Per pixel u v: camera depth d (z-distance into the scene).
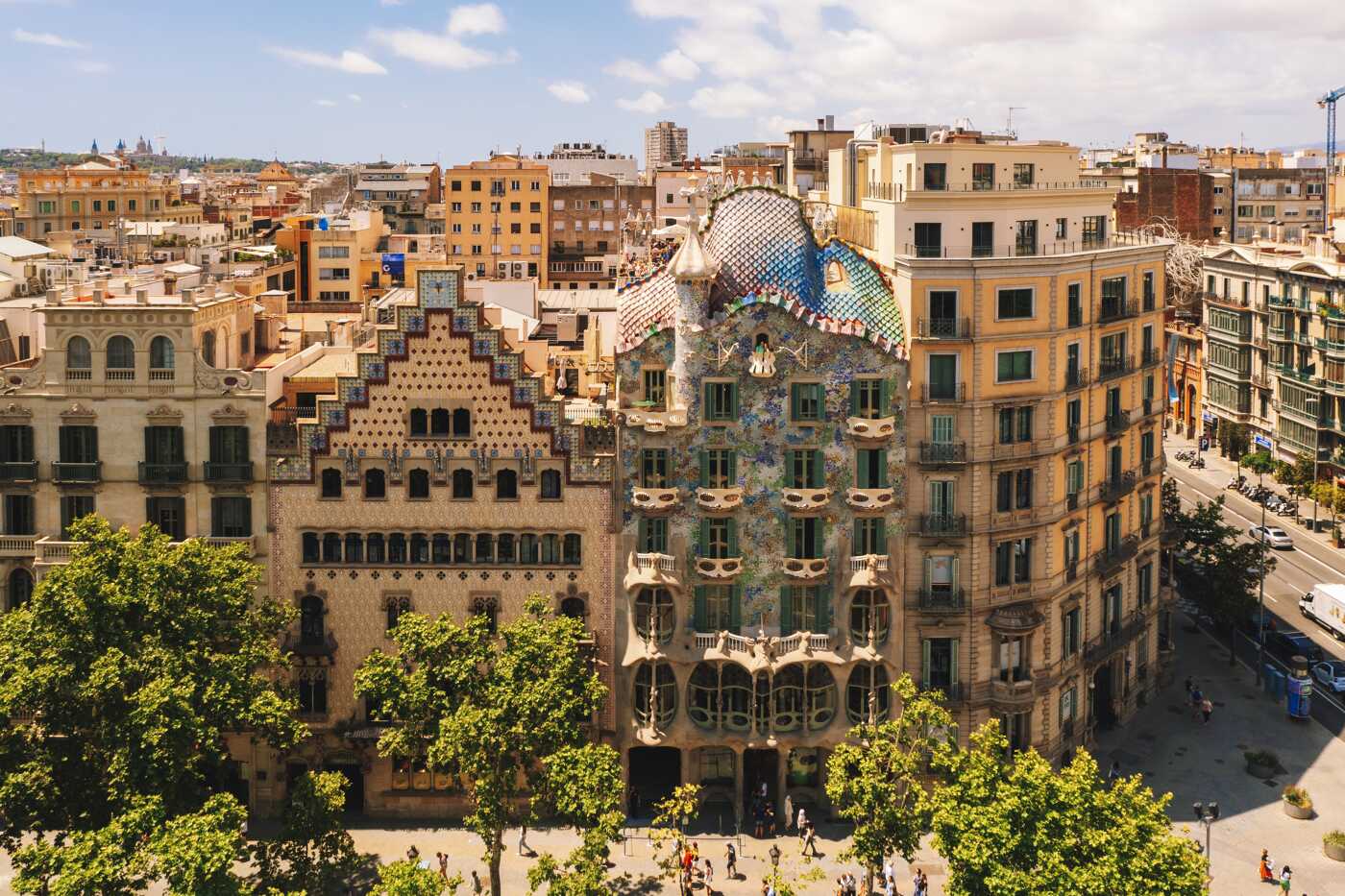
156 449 81.00
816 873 67.81
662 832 69.69
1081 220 89.06
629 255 136.50
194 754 67.38
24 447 81.12
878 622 81.75
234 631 72.25
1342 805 84.50
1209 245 189.00
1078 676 89.19
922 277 79.81
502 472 81.19
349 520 81.19
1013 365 82.19
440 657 74.06
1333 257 151.50
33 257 127.44
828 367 80.25
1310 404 149.25
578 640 78.69
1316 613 115.88
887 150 89.19
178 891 56.19
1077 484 88.19
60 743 66.75
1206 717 97.31
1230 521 145.38
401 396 80.44
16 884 57.16
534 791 74.38
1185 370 187.12
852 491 80.56
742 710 81.75
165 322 79.81
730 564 80.56
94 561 68.19
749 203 83.44
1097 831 60.06
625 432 80.25
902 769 69.00
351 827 81.88
